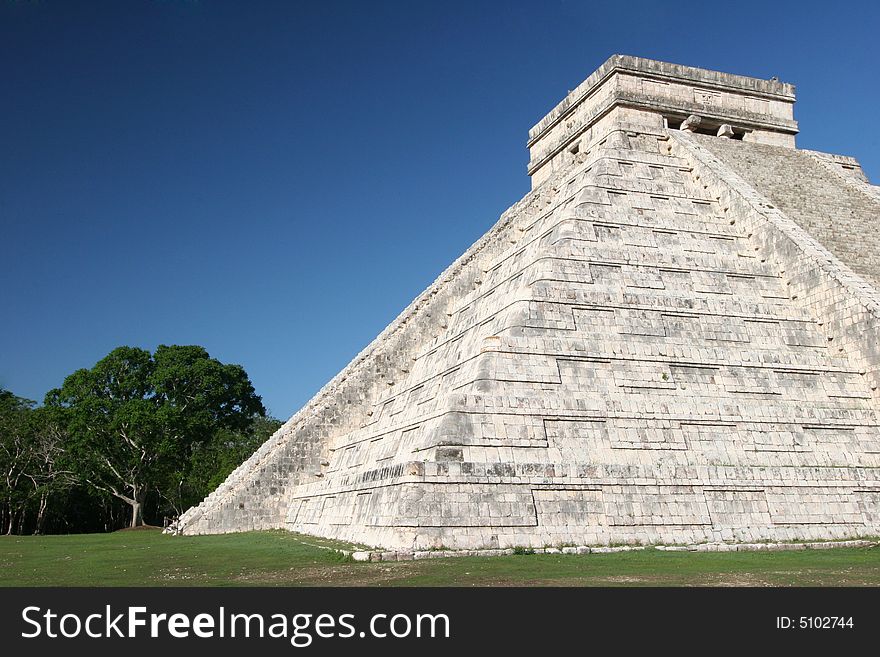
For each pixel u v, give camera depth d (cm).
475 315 2969
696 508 2252
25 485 5506
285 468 3212
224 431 5400
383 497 2230
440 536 2048
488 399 2316
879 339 2630
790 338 2758
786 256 2955
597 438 2369
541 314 2533
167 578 1705
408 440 2569
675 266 2844
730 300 2778
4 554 2473
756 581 1460
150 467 5034
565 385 2430
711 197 3250
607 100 3706
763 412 2552
